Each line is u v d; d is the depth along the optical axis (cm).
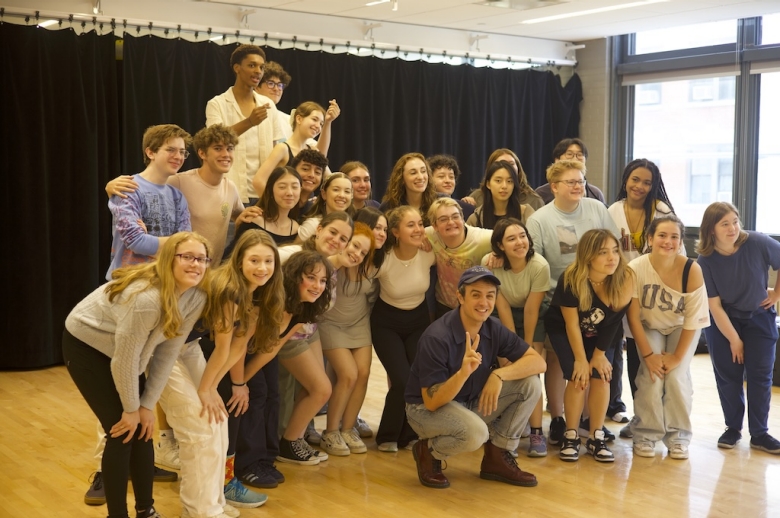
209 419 342
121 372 304
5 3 623
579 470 429
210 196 412
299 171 452
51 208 647
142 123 673
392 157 823
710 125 855
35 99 628
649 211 489
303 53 760
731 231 459
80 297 657
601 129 927
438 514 368
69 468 424
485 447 415
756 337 462
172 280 301
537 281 444
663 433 449
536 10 757
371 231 425
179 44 686
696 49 857
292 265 364
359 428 482
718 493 396
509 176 480
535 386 401
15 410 532
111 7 666
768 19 802
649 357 448
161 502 377
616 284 430
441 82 847
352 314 451
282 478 405
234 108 516
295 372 423
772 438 459
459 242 454
